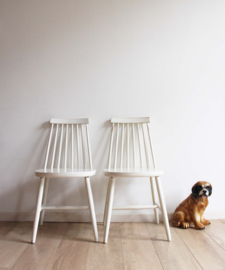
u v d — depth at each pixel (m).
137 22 1.58
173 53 1.58
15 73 1.56
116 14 1.58
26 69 1.56
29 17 1.58
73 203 1.53
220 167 1.55
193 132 1.56
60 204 1.53
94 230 1.17
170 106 1.56
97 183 1.53
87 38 1.57
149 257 1.00
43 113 1.55
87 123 1.48
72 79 1.56
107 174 1.21
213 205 1.54
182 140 1.55
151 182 1.44
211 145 1.56
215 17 1.57
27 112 1.55
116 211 1.52
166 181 1.54
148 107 1.56
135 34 1.58
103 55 1.57
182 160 1.55
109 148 1.50
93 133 1.55
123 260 0.97
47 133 1.55
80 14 1.58
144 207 1.24
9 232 1.30
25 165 1.54
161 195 1.20
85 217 1.50
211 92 1.57
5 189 1.53
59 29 1.58
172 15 1.56
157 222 1.46
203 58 1.58
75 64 1.57
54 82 1.56
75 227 1.39
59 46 1.57
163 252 1.05
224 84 1.57
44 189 1.45
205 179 1.55
